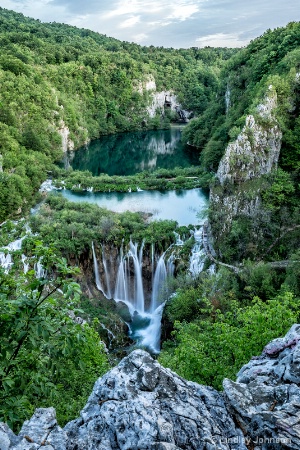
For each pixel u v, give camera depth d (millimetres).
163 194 79688
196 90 194625
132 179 86312
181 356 18906
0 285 9727
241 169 56469
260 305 20672
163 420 8219
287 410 8531
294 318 17594
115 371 9469
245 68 101875
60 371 10430
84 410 8898
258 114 60062
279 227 50844
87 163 114750
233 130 69500
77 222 56938
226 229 51125
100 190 82562
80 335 9578
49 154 102375
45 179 87062
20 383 9547
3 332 8594
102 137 161250
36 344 9305
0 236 13656
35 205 71938
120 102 176375
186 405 8781
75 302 10188
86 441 8031
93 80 166625
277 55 87750
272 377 10273
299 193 56125
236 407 9000
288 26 94875
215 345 19062
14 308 9039
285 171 59250
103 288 54688
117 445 7934
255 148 57469
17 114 101812
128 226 56344
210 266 49125
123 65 183625
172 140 149500
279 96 62719
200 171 89062
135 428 8055
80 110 153500
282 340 11719
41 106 116375
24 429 8047
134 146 141125
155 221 58656
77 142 135875
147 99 183750
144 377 9250
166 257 53094
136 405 8508
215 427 8508
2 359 8703
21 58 134625
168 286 48125
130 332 47875
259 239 49938
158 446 7605
